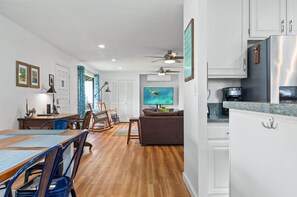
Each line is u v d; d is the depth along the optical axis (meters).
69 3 2.96
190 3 2.50
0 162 1.12
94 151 4.48
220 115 2.72
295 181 0.76
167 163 3.65
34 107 4.28
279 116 0.85
